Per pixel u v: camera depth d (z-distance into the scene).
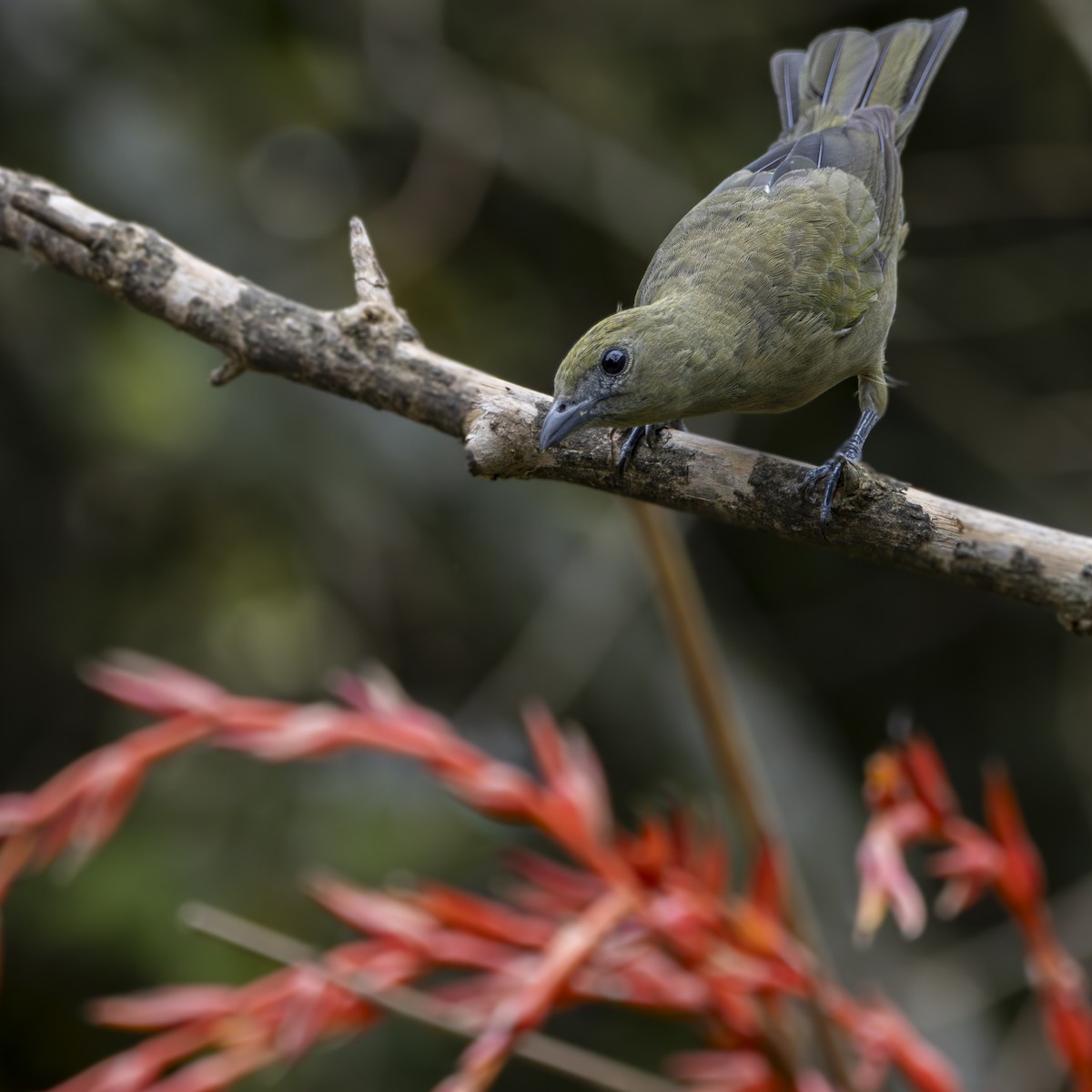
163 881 10.35
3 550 11.36
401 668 12.02
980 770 14.47
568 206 13.36
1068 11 12.78
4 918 10.23
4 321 10.91
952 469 14.32
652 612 11.70
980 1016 11.32
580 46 14.00
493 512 11.34
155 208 11.00
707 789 11.23
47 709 11.66
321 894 4.42
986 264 14.33
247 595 11.60
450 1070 10.36
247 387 10.85
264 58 12.61
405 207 12.86
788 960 4.33
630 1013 11.24
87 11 11.30
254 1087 9.85
